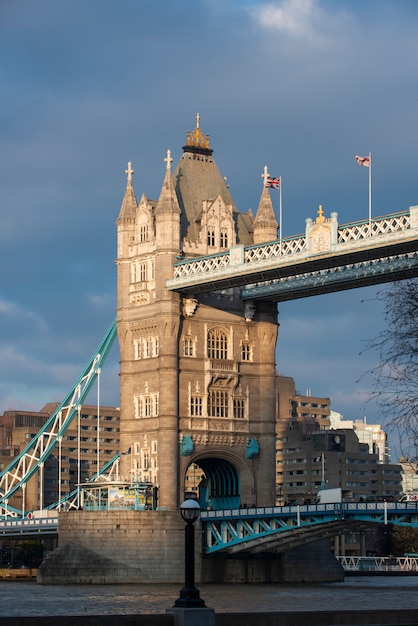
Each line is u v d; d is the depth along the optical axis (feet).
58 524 607.78
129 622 289.74
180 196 635.25
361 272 548.72
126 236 639.76
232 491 642.63
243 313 637.71
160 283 614.34
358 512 527.81
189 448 611.06
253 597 490.08
